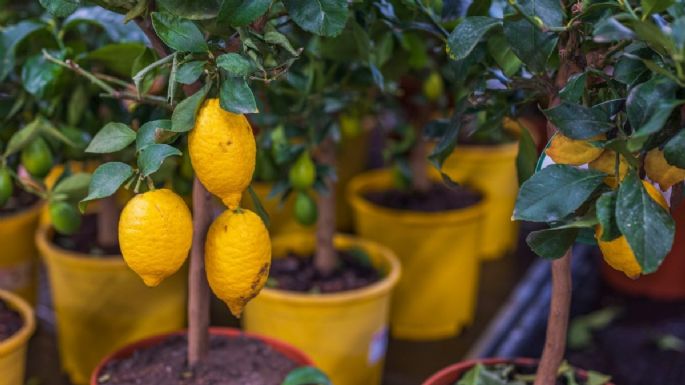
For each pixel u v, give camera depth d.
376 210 2.15
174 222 1.23
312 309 1.76
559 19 1.26
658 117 1.11
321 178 1.75
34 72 1.54
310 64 1.66
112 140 1.28
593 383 1.47
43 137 1.57
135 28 1.64
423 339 2.18
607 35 1.13
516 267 2.62
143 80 1.40
